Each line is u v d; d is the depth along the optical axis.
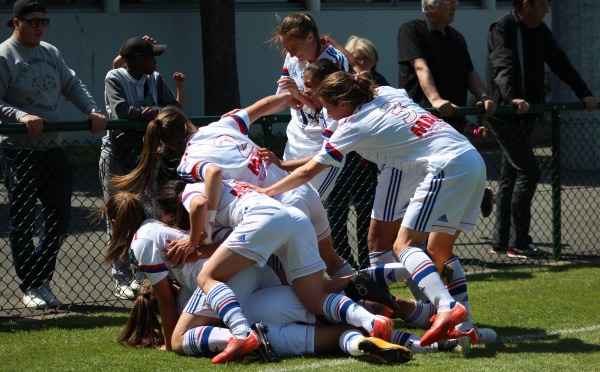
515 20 10.83
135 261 7.32
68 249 11.25
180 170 7.30
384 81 9.82
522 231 11.02
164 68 22.36
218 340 6.82
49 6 20.94
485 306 8.69
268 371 6.38
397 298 7.77
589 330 7.77
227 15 20.58
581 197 15.10
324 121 8.21
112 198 7.49
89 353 7.20
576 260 11.04
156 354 7.11
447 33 10.41
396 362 6.53
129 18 21.81
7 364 6.89
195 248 7.05
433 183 7.05
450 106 9.81
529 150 10.82
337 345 6.91
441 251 7.28
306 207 7.70
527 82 10.88
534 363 6.52
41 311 8.85
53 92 8.98
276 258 7.61
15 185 8.75
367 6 24.38
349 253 10.03
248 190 7.21
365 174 9.91
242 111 7.93
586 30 18.48
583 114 17.75
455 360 6.66
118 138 8.98
